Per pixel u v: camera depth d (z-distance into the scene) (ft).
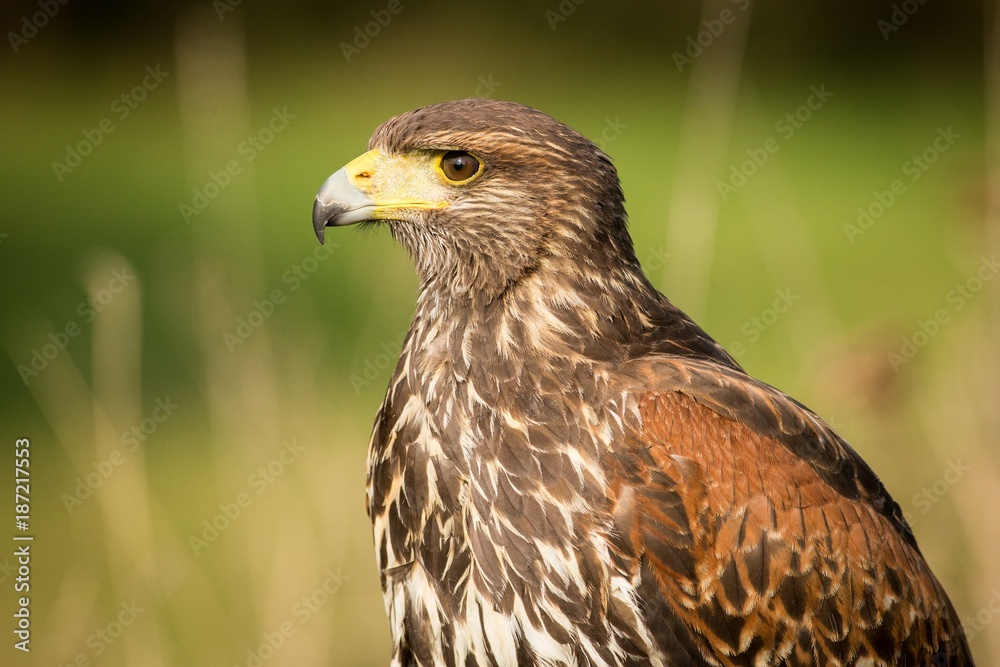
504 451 23.57
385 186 26.09
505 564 23.41
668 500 22.95
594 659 23.26
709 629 23.29
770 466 23.39
